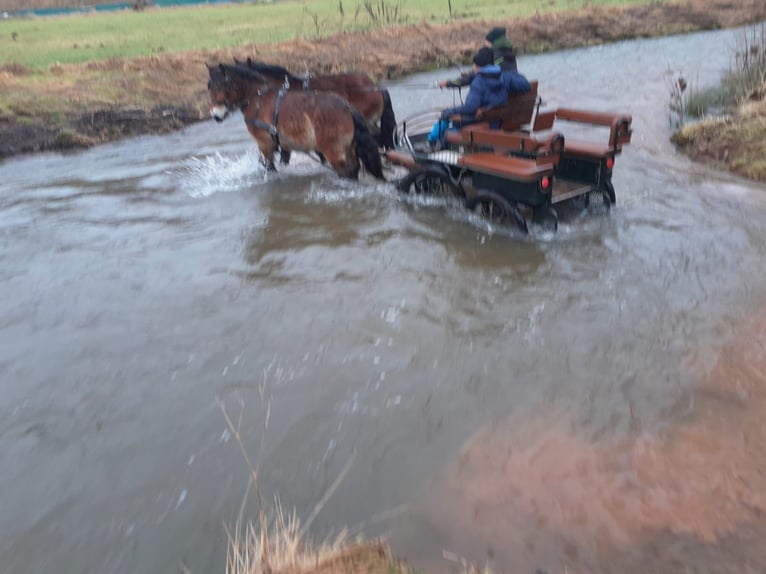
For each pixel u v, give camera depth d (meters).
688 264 6.57
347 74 9.70
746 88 12.43
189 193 9.71
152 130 14.52
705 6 29.75
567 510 3.69
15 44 25.19
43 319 6.22
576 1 33.56
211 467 4.25
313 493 3.98
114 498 4.04
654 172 9.52
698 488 3.78
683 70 18.00
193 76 18.34
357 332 5.73
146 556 3.62
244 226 8.28
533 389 4.83
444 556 3.43
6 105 13.99
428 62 21.66
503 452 4.21
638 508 3.67
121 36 26.98
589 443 4.24
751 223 7.48
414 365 5.20
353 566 3.19
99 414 4.83
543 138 7.22
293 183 9.77
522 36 24.66
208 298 6.49
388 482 4.03
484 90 7.37
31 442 4.57
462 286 6.44
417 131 11.80
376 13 29.66
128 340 5.80
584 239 7.25
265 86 9.23
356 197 9.01
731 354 5.06
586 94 15.47
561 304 6.00
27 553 3.68
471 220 7.89
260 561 3.22
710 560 3.28
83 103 15.06
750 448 4.07
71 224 8.70
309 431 4.52
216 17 34.03
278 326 5.91
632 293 6.09
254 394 4.95
